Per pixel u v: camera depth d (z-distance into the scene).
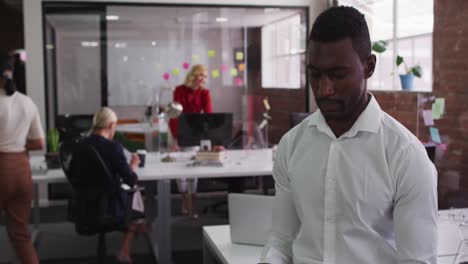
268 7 6.79
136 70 6.68
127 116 6.69
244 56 6.98
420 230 1.22
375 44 4.04
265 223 2.27
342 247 1.31
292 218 1.48
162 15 6.66
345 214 1.30
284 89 7.05
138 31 6.62
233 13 6.82
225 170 4.25
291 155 1.43
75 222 3.69
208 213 5.98
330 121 1.30
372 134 1.28
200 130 4.83
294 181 1.39
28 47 6.18
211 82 6.94
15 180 3.51
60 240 5.03
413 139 1.26
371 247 1.29
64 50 6.43
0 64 3.45
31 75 6.21
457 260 1.88
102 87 6.59
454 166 3.38
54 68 6.41
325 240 1.32
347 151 1.30
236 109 7.03
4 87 3.48
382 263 1.29
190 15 6.72
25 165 3.57
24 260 3.63
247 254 2.21
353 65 1.17
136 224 4.57
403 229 1.23
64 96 6.47
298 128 1.44
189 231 5.30
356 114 1.28
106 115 3.75
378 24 5.51
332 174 1.31
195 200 6.45
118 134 6.16
